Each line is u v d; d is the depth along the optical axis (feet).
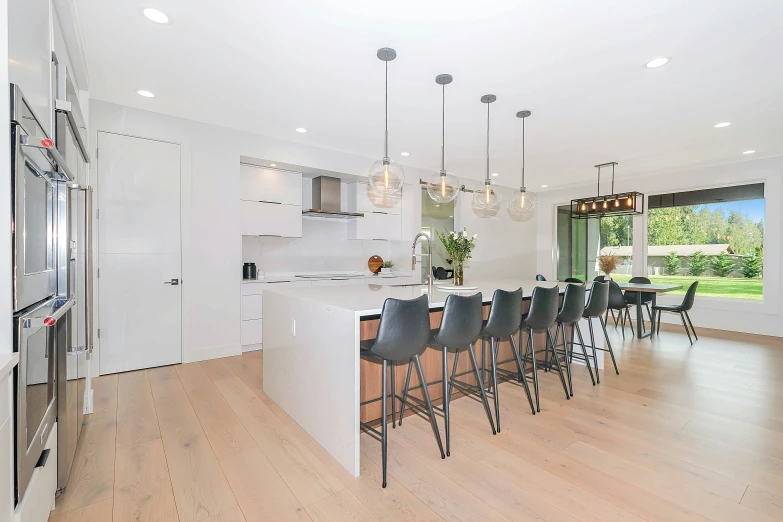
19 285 3.97
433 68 9.00
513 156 16.85
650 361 13.24
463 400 9.79
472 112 11.73
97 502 5.71
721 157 16.89
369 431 7.38
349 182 18.31
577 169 19.19
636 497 5.87
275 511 5.55
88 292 6.31
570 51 8.22
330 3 6.70
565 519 5.39
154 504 5.69
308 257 17.90
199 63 8.89
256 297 14.46
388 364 8.62
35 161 4.41
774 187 16.79
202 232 13.07
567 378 11.00
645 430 8.06
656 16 6.98
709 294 19.21
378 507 5.65
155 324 12.25
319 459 6.95
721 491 6.01
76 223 6.50
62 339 5.62
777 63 8.63
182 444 7.43
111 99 11.06
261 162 14.57
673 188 19.71
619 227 22.34
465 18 7.09
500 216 23.81
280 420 8.52
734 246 18.45
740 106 11.13
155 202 12.17
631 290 16.83
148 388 10.43
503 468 6.66
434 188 11.64
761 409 9.13
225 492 5.98
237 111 11.92
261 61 8.77
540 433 7.95
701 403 9.52
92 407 8.93
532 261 25.77
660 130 13.26
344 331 6.72
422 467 6.70
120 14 7.05
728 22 7.13
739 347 15.19
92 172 11.12
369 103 11.16
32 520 4.30
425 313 6.89
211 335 13.32
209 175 13.16
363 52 8.33
